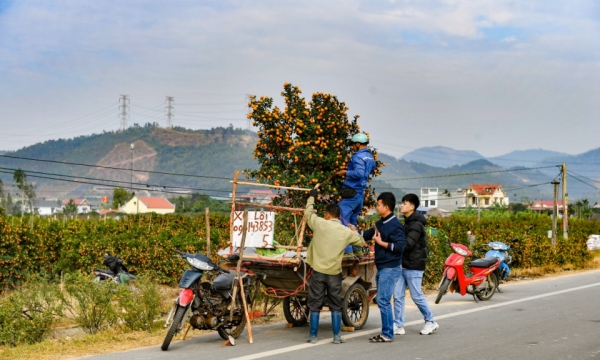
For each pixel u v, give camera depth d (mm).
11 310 9398
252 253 9258
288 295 9375
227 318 8602
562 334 9273
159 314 10297
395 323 9281
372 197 13766
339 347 8383
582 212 86562
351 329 9477
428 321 9305
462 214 65000
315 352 8062
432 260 15766
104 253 15883
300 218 12750
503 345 8531
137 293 10234
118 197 88562
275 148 13336
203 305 8414
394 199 8812
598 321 10367
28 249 15469
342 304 8719
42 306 9922
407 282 9250
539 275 19375
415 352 8094
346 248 9352
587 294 13883
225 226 30797
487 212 66812
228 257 9070
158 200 106500
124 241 16172
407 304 12492
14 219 16781
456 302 12898
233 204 9180
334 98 13266
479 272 12859
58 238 16438
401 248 8703
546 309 11680
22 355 7953
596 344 8594
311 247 8688
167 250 15977
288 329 9773
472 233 22641
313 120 12953
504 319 10602
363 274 9938
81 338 9086
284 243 12531
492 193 99188
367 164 10258
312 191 9078
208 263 8438
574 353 8070
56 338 9664
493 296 13773
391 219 8789
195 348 8336
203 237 18016
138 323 9680
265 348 8305
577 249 21859
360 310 9859
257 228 8984
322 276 8570
